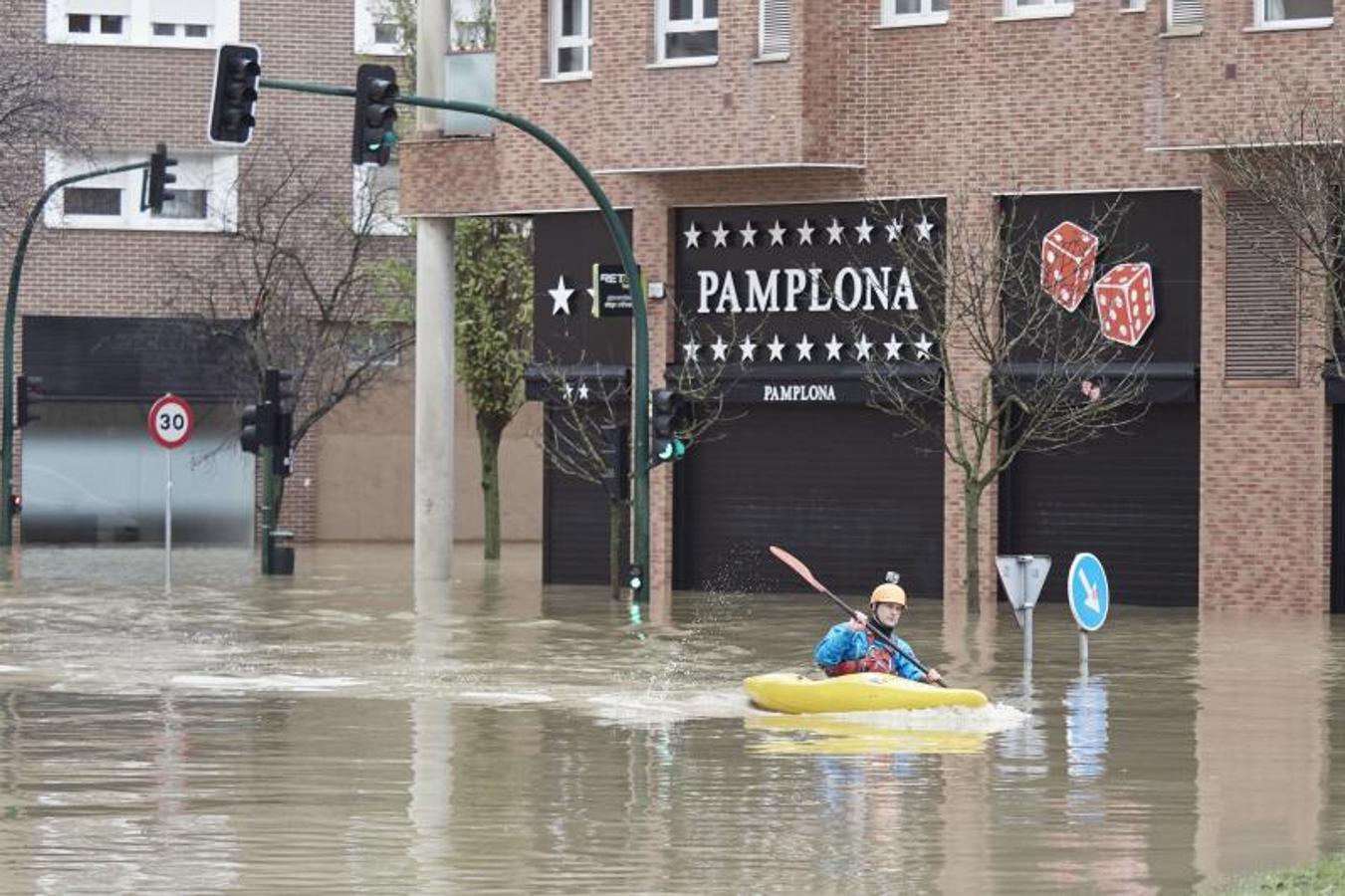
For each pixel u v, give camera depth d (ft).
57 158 420.77
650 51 293.02
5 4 410.72
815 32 282.97
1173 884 103.40
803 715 166.61
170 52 425.28
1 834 115.65
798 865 107.86
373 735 155.33
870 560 289.33
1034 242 278.26
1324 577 262.67
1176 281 270.87
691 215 298.97
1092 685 187.52
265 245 408.05
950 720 163.94
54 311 422.00
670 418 262.26
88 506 426.10
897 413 279.49
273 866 107.34
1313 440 262.06
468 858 109.60
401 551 404.77
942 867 107.45
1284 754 146.82
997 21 278.87
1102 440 275.59
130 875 104.99
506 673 195.93
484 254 374.22
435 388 319.68
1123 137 272.10
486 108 250.16
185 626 241.14
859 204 288.30
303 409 427.74
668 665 203.21
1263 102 258.57
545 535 311.27
